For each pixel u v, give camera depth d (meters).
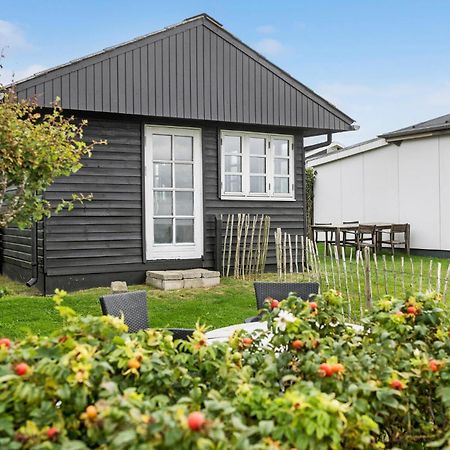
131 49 8.12
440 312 2.41
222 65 8.92
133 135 8.48
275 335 2.22
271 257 9.63
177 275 8.05
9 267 9.88
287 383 2.07
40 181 4.73
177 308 6.70
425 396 2.16
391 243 12.80
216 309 6.70
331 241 13.57
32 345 1.92
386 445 2.06
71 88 7.66
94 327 1.97
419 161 13.33
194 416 1.31
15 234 9.39
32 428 1.45
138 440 1.30
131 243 8.45
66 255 7.95
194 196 8.98
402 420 2.09
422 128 12.81
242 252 9.34
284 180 9.84
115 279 8.32
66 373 1.65
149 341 2.08
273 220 9.68
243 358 2.18
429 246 13.08
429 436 2.01
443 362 2.08
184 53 8.59
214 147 9.16
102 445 1.44
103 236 8.23
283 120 9.44
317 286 4.45
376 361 2.06
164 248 8.73
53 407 1.61
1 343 1.84
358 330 2.54
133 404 1.44
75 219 8.02
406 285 8.32
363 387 1.80
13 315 6.11
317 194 17.42
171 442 1.29
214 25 8.84
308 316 2.37
